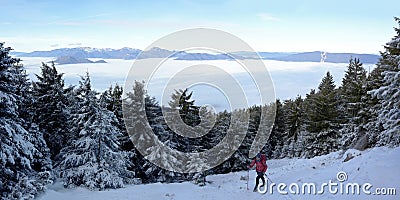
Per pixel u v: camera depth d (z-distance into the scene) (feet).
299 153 139.13
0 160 46.19
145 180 79.25
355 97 104.63
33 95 72.59
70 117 66.69
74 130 64.59
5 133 47.88
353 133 97.96
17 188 47.03
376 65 91.66
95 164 59.67
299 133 147.95
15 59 48.52
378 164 47.29
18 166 52.16
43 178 52.29
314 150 120.78
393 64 60.23
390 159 48.78
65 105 73.87
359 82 106.22
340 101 131.23
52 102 72.64
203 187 58.44
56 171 64.44
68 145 68.28
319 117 120.67
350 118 107.45
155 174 78.28
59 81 75.92
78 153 62.80
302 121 150.30
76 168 59.31
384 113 61.05
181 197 50.70
